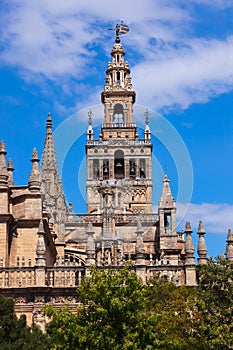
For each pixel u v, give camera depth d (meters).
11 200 56.78
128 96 127.56
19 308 50.12
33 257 55.25
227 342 40.81
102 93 127.50
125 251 81.50
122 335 36.84
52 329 43.06
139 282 38.19
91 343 36.34
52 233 64.44
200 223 55.50
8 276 50.75
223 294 45.09
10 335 41.19
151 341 36.75
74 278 50.94
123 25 132.75
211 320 42.81
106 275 38.50
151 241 82.19
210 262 47.38
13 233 55.62
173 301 43.59
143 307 37.62
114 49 130.88
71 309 50.00
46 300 50.38
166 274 51.44
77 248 80.88
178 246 83.44
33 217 56.12
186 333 41.88
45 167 87.44
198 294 44.72
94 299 37.56
